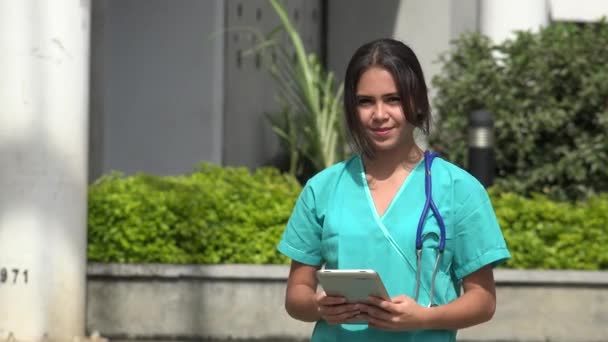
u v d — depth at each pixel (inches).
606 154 595.5
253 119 700.7
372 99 217.5
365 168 225.3
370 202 220.7
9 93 456.4
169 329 507.2
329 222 221.9
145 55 639.8
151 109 641.6
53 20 460.1
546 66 607.8
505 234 518.6
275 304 507.2
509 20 656.4
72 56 466.0
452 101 618.2
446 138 616.7
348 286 206.4
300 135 703.7
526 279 507.8
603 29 631.2
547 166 599.2
